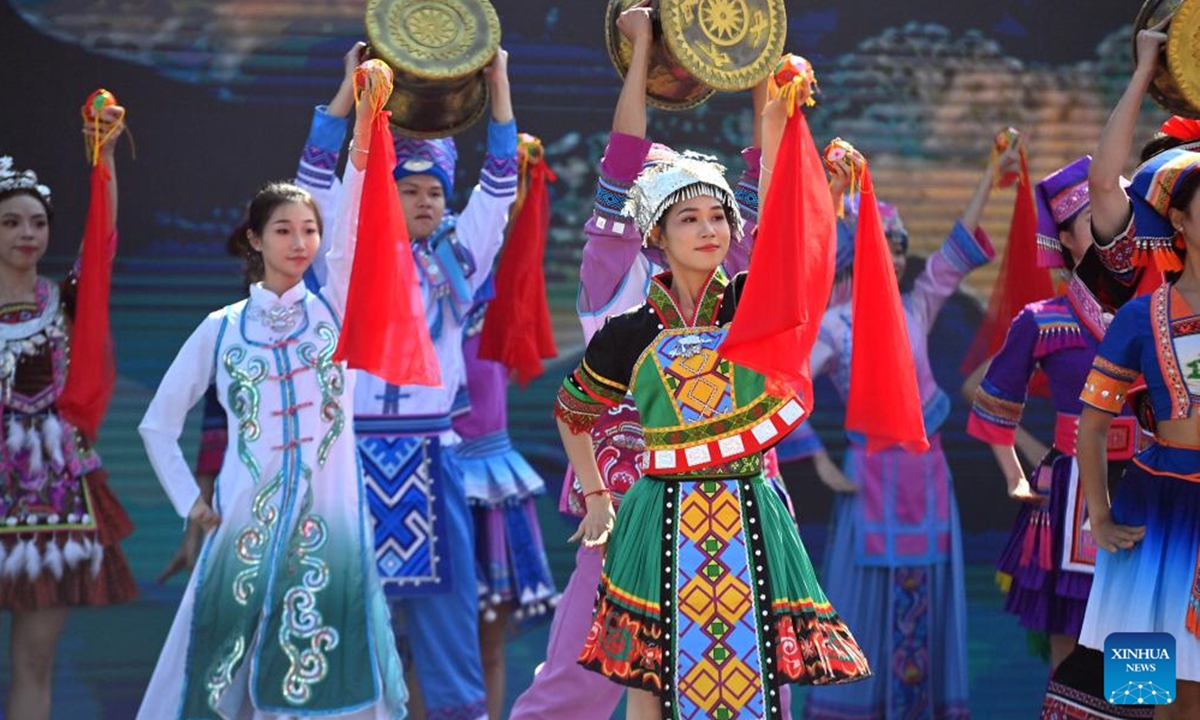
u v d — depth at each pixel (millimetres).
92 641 17703
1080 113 19656
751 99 19078
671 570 10734
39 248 15445
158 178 17984
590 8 18781
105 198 14656
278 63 18203
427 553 15156
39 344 15422
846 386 17531
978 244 18156
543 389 18875
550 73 18750
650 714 11133
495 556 16609
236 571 13359
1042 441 19609
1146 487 12258
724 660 10602
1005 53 19500
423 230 15711
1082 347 14656
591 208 18875
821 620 10914
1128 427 14195
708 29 12562
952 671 17250
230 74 18109
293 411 13547
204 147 18078
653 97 13461
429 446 15336
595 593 12891
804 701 18188
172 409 13570
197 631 13344
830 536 17609
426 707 15312
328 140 14883
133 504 17891
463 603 15422
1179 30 12781
